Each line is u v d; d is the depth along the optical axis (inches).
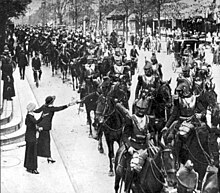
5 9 1363.2
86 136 705.6
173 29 2509.8
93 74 749.3
